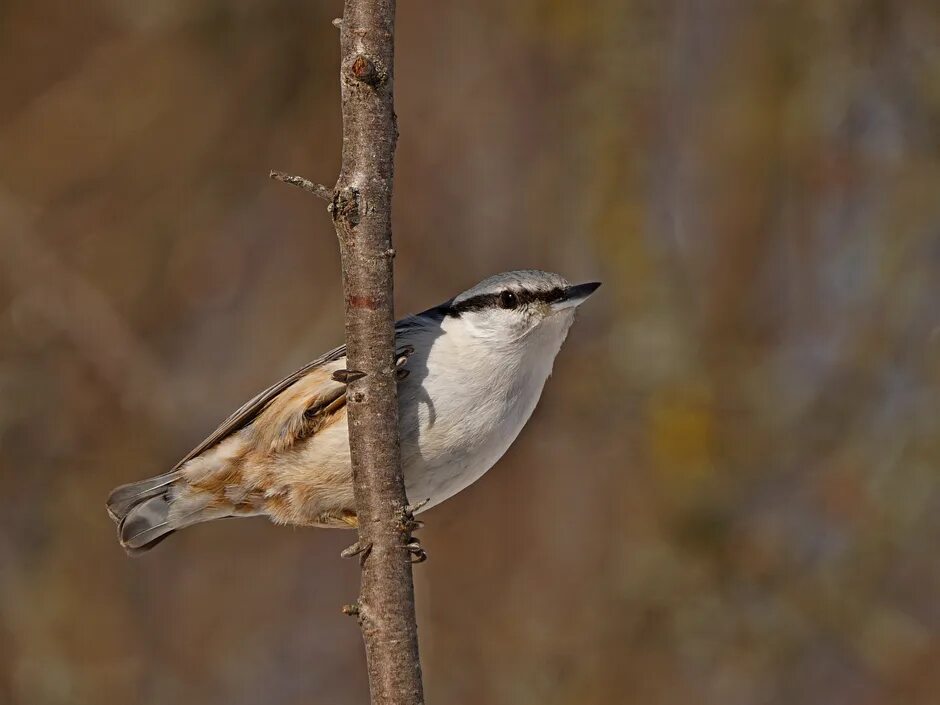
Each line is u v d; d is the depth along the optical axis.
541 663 11.23
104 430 12.04
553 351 7.45
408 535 5.81
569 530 11.88
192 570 12.12
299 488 7.12
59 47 12.79
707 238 12.62
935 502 11.49
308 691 11.69
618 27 12.55
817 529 11.73
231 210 12.94
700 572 11.55
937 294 11.74
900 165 12.02
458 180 12.59
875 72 12.26
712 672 11.34
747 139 12.56
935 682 11.04
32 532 11.84
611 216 12.30
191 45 12.91
